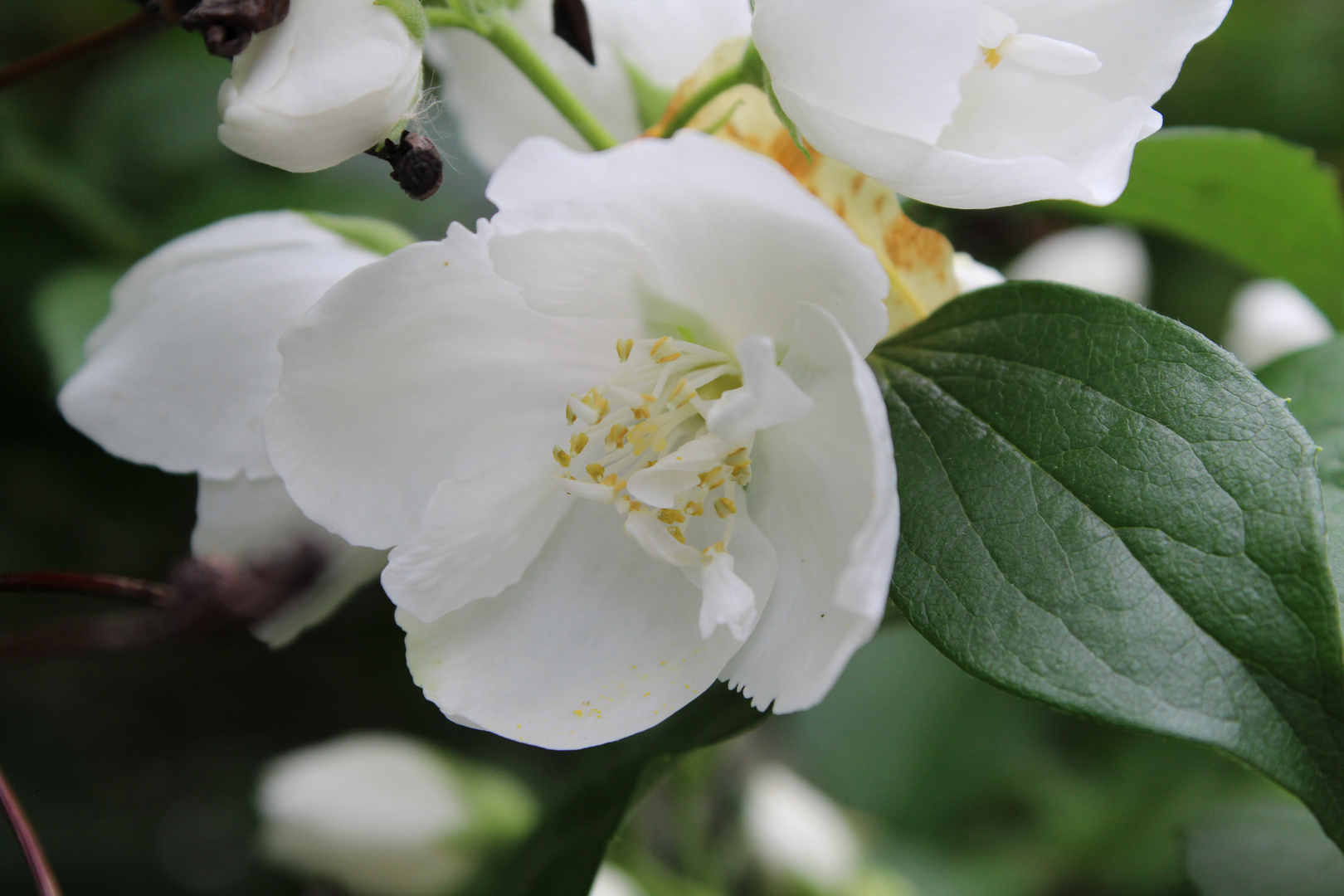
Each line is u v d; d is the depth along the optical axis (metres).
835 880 0.35
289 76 0.22
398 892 0.36
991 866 0.41
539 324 0.23
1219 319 0.39
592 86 0.27
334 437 0.23
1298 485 0.22
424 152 0.22
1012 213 0.36
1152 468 0.22
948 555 0.22
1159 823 0.41
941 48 0.22
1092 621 0.22
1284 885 0.26
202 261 0.26
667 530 0.23
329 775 0.36
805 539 0.23
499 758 0.46
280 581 0.26
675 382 0.24
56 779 0.48
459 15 0.25
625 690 0.23
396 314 0.22
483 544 0.23
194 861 0.51
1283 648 0.21
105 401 0.26
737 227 0.22
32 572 0.25
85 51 0.25
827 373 0.22
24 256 0.36
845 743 0.42
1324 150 0.41
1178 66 0.23
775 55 0.23
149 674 0.50
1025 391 0.23
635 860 0.33
